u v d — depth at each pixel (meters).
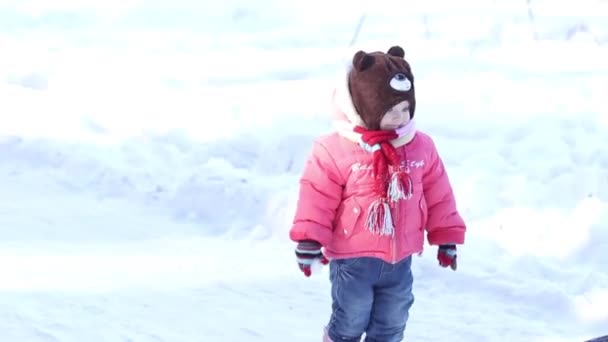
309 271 4.11
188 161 7.76
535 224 6.45
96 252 6.14
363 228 4.11
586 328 5.31
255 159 7.84
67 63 10.98
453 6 13.54
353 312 4.24
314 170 4.14
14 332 4.72
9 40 12.36
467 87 9.86
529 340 5.12
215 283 5.73
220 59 11.54
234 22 13.78
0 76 10.12
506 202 6.95
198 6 14.47
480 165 7.63
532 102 9.20
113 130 8.38
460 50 11.66
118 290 5.47
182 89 9.98
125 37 12.74
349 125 4.14
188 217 6.93
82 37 12.68
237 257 6.23
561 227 6.35
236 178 7.17
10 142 7.89
